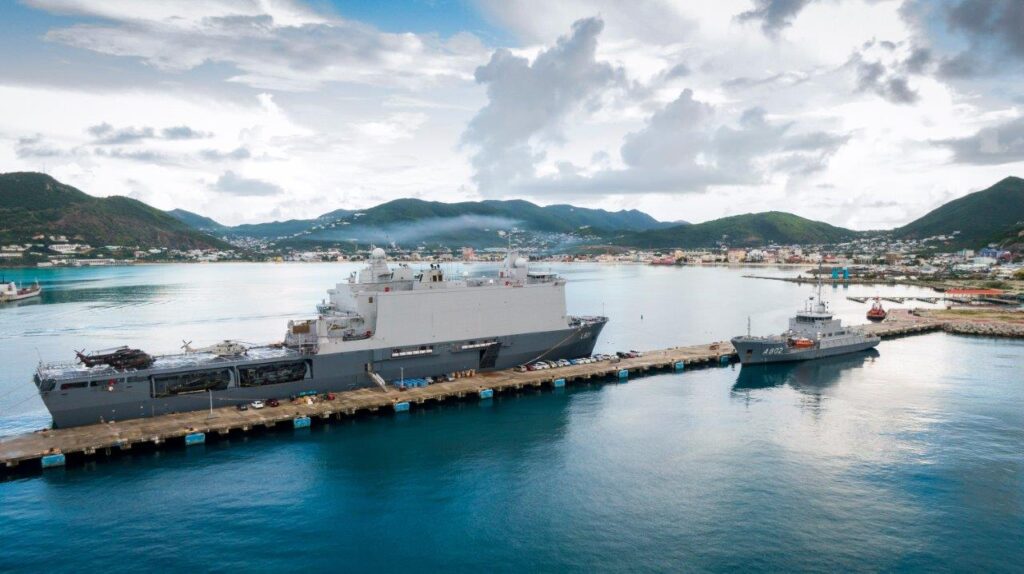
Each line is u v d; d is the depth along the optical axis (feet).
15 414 283.18
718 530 171.83
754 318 624.18
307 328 284.82
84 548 161.38
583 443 235.81
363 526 173.88
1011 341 458.09
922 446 232.53
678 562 156.76
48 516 176.45
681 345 467.11
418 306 288.92
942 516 179.42
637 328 556.51
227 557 158.30
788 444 235.20
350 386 279.69
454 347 301.63
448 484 199.93
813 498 190.19
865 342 414.21
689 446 233.14
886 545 164.55
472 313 305.94
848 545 164.35
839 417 268.21
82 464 208.54
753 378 339.36
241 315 654.12
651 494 193.26
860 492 194.18
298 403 259.39
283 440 233.76
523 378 307.37
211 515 178.91
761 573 152.05
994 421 261.44
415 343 290.15
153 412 239.91
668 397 298.56
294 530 171.42
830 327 406.00
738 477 205.16
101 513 178.81
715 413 273.54
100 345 469.16
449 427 250.78
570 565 155.74
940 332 502.38
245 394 256.32
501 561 157.38
